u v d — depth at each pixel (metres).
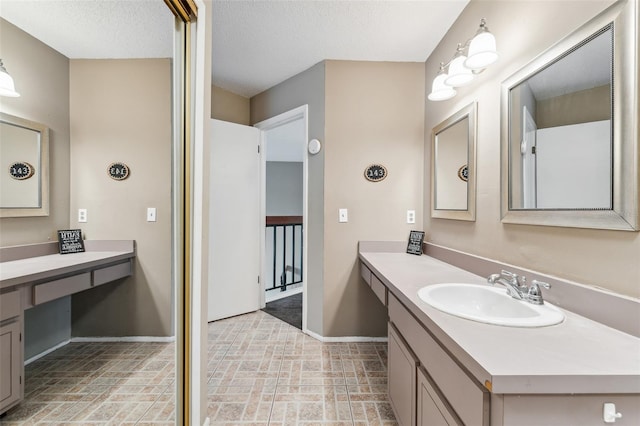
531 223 1.19
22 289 0.87
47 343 1.00
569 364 0.65
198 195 1.35
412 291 1.28
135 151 1.34
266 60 2.46
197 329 1.35
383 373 1.98
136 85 1.30
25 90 0.82
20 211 0.83
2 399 0.83
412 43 2.20
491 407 0.67
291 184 7.73
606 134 0.88
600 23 0.90
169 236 1.48
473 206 1.66
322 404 1.65
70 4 0.99
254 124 3.19
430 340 1.01
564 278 1.04
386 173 2.46
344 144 2.46
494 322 0.90
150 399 1.41
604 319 0.88
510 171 1.34
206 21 1.39
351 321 2.49
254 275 3.17
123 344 1.35
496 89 1.47
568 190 1.02
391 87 2.45
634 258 0.82
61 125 0.98
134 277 1.41
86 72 1.08
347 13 1.86
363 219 2.47
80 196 1.09
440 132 2.12
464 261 1.73
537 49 1.19
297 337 2.56
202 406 1.40
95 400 1.20
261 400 1.68
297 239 4.86
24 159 0.83
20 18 0.80
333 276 2.48
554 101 1.08
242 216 3.06
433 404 1.00
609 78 0.87
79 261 1.13
